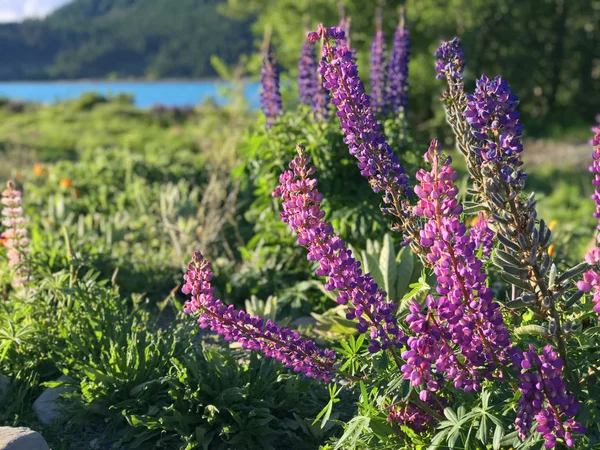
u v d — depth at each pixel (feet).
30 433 3.63
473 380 2.86
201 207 7.99
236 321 3.28
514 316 3.34
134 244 8.05
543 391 2.63
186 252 7.43
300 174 3.11
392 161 3.24
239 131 12.88
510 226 2.60
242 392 4.03
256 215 7.63
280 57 23.65
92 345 4.66
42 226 8.29
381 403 3.17
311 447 4.05
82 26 232.53
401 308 3.87
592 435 2.94
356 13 21.97
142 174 11.48
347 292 3.08
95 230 8.38
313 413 4.20
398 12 22.36
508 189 2.57
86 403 4.27
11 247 5.48
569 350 3.04
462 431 3.05
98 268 6.64
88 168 11.66
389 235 5.74
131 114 41.63
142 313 5.23
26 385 4.66
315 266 6.25
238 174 6.91
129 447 4.08
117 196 10.34
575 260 7.66
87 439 4.18
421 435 3.26
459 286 2.71
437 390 3.07
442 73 3.30
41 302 5.18
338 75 3.18
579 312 3.15
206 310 3.24
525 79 29.76
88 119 40.55
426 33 23.08
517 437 2.78
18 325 4.97
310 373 3.37
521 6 28.12
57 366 4.56
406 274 5.24
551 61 31.32
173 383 4.21
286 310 6.27
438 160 2.72
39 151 23.70
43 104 51.13
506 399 2.99
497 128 2.60
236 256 8.11
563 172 17.88
